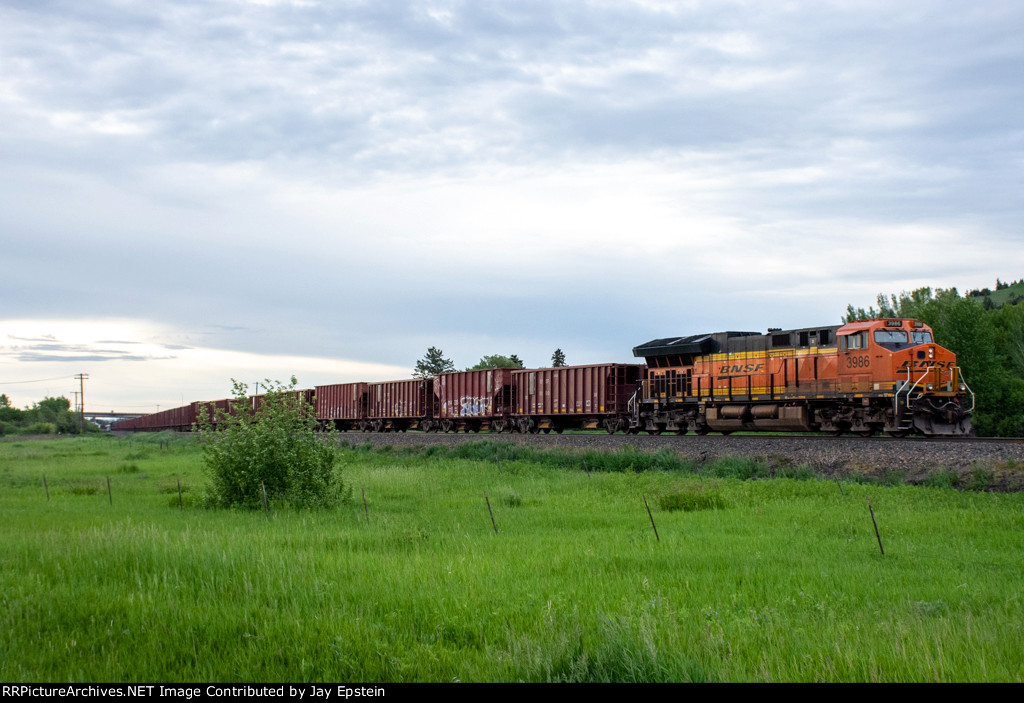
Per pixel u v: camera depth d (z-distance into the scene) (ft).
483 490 80.79
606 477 89.81
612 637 25.86
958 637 26.05
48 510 67.26
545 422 155.74
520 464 107.34
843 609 30.86
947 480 69.77
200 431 74.95
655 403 130.52
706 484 77.51
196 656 26.18
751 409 113.50
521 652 25.95
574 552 43.09
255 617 30.30
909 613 29.84
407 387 190.29
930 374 94.17
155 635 27.99
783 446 92.32
